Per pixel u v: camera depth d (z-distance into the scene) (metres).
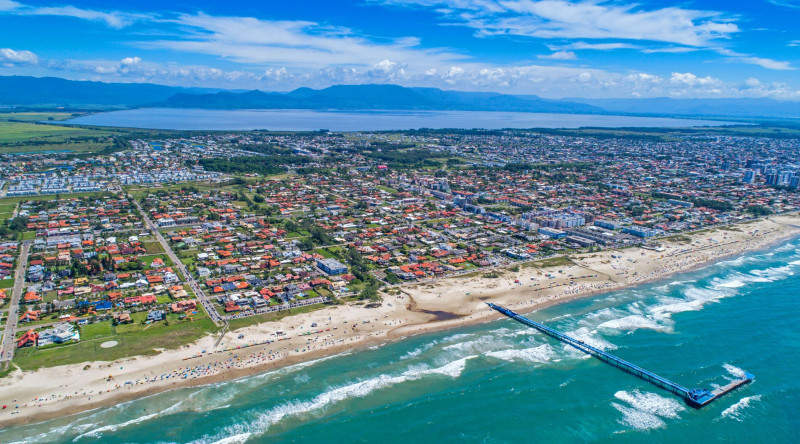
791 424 166.62
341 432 158.25
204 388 174.75
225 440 152.62
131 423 157.00
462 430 161.00
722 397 179.62
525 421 165.75
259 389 175.75
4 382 169.75
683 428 164.12
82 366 180.75
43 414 158.12
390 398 174.62
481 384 183.62
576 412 170.62
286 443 152.62
